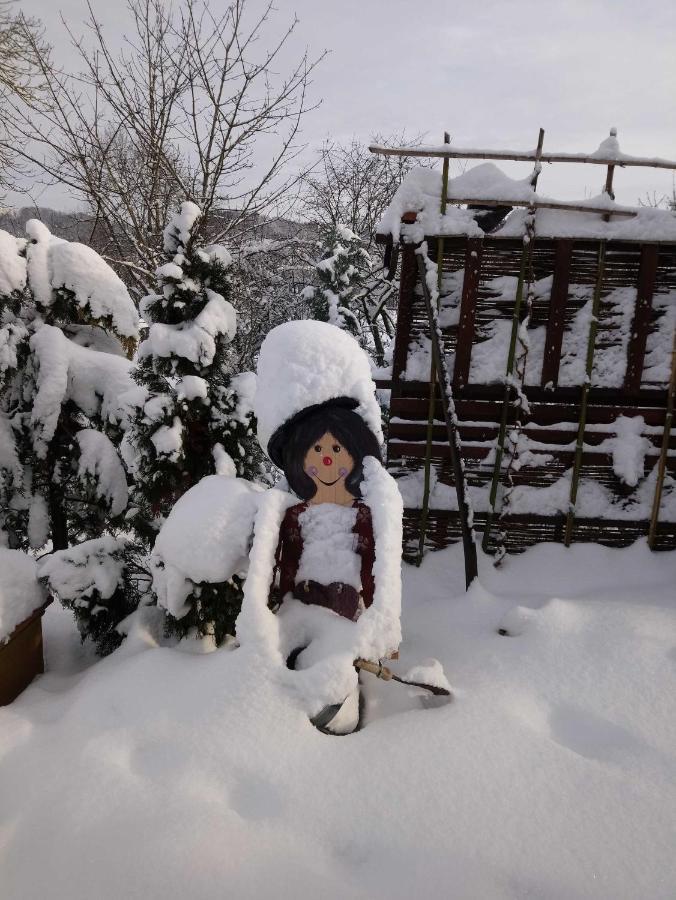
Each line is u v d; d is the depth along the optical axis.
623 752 2.03
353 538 2.34
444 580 3.34
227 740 1.98
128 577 2.96
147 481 2.85
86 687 2.35
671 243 3.07
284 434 2.37
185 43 6.56
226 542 2.35
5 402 3.34
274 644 2.19
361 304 10.62
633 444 3.30
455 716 2.15
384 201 12.96
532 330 3.32
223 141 6.99
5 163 6.94
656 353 3.29
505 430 3.35
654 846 1.67
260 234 9.23
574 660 2.49
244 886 1.52
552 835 1.70
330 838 1.68
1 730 2.13
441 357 3.16
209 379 2.95
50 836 1.67
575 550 3.40
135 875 1.54
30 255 3.20
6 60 7.92
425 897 1.52
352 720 2.19
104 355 3.41
